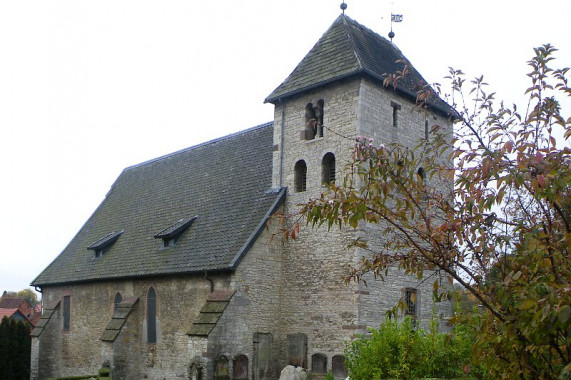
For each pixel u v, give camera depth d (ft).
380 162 21.74
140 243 98.37
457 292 21.77
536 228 19.63
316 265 76.79
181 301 82.58
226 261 75.36
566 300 15.99
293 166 82.64
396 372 45.96
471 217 20.65
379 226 75.25
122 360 86.43
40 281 115.24
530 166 18.12
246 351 73.92
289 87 84.38
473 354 20.74
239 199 88.53
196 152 114.21
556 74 20.84
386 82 26.94
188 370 71.77
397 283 77.10
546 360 19.47
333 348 72.74
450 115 27.63
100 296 100.17
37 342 107.45
